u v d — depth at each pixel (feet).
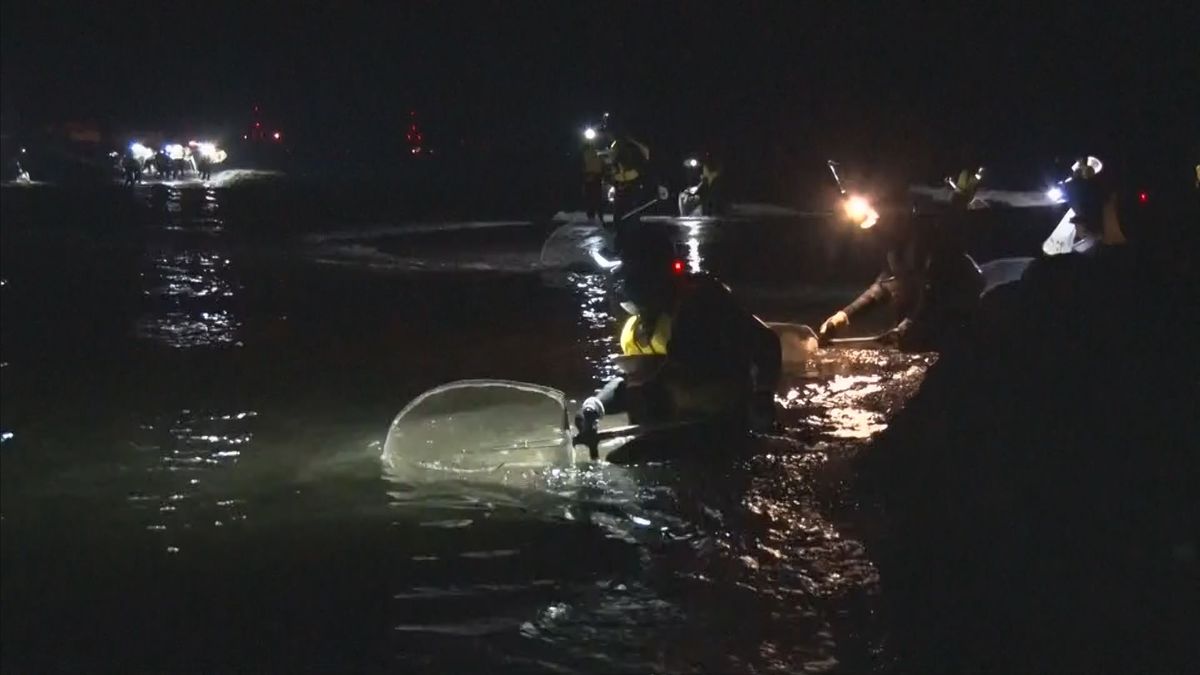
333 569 14.84
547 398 20.83
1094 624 12.68
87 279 46.21
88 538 15.99
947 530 15.46
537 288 44.19
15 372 27.50
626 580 14.37
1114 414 15.56
